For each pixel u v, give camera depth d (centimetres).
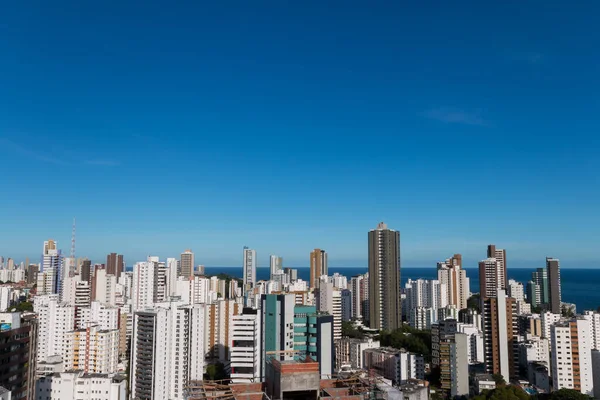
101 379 19300
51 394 19025
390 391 9694
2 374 16138
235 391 9150
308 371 8400
